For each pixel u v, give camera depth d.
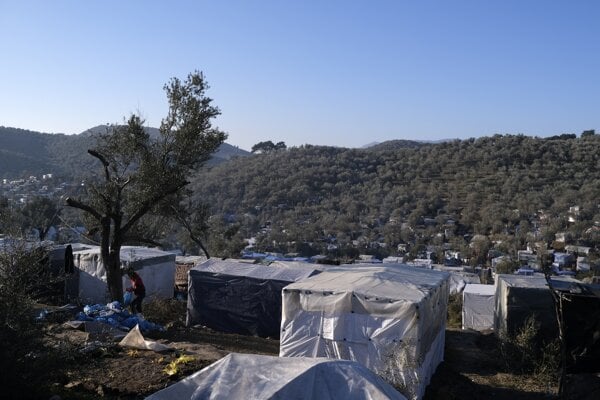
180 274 23.23
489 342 14.98
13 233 6.85
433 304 11.27
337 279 11.97
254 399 4.53
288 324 10.68
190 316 16.30
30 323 6.48
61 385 7.75
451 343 15.11
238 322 15.75
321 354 10.37
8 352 6.09
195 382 4.92
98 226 17.78
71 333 10.95
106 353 9.78
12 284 6.46
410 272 13.54
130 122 16.06
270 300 15.51
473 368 12.48
